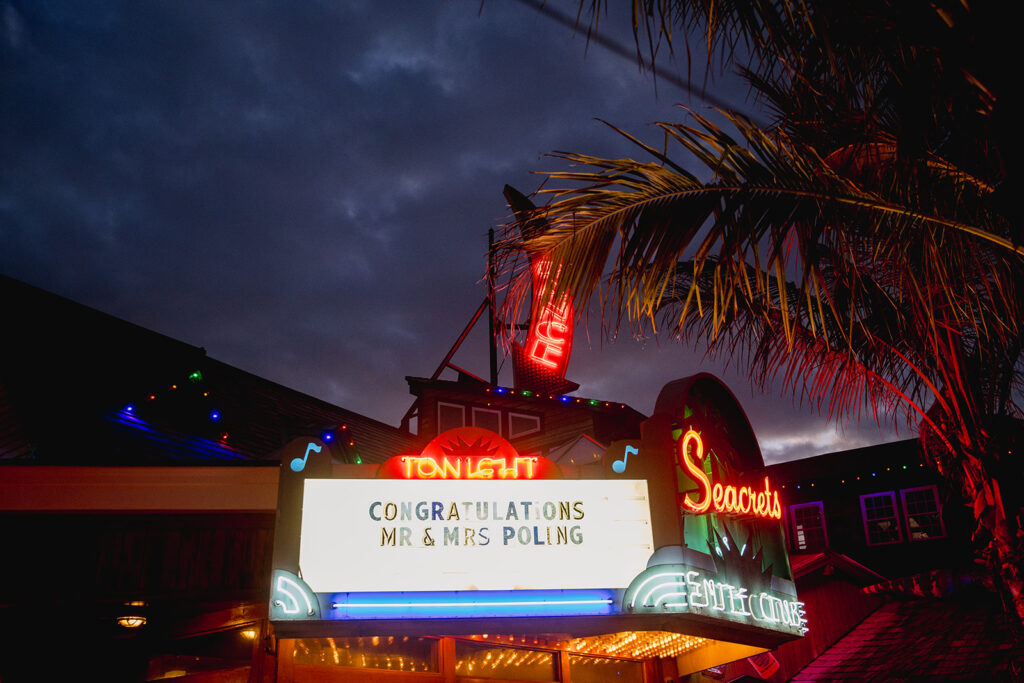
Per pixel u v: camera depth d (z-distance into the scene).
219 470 10.02
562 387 19.58
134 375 13.14
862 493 20.80
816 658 16.06
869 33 5.10
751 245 5.47
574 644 12.91
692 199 5.81
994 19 4.76
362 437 17.09
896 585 17.75
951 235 5.97
